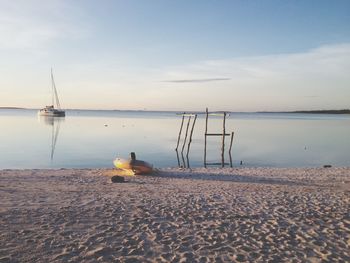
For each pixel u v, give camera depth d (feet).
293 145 132.57
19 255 22.33
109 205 34.63
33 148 109.81
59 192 40.55
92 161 87.20
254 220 30.86
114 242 25.09
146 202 36.24
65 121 294.05
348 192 43.39
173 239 25.95
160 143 132.46
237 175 60.95
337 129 233.96
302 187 47.62
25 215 30.27
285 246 25.00
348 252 24.03
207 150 115.85
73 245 24.27
